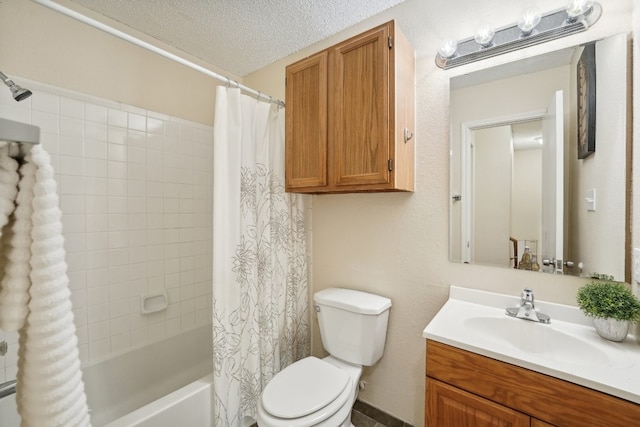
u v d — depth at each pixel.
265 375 1.60
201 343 2.02
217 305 1.36
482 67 1.30
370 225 1.66
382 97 1.25
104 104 1.61
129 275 1.70
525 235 1.21
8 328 0.37
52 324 0.38
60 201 1.45
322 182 1.45
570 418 0.77
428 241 1.46
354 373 1.45
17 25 1.34
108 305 1.61
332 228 1.83
